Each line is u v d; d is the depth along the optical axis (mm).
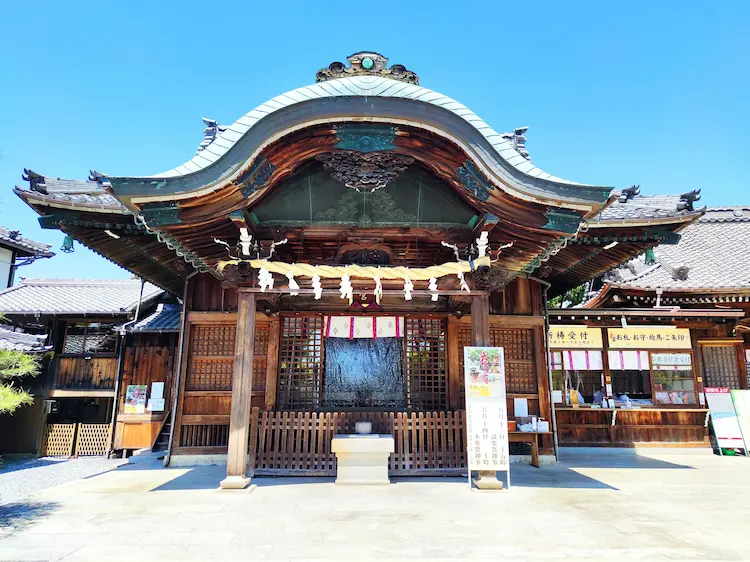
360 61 6934
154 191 6090
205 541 4648
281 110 6172
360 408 9680
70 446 12508
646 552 4383
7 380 12555
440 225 7582
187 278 10102
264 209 7410
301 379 9680
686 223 8594
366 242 7766
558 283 12750
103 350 13367
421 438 8141
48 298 14359
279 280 7438
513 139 10797
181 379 9797
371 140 6605
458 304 9250
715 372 12492
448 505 6082
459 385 9703
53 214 7699
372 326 9695
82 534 4859
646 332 12328
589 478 8164
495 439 7016
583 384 13531
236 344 7262
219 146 6473
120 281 15758
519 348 10469
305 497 6496
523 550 4418
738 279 13320
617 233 8969
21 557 4199
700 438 12023
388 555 4285
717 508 6055
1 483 9125
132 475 8398
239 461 7000
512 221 6762
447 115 6328
